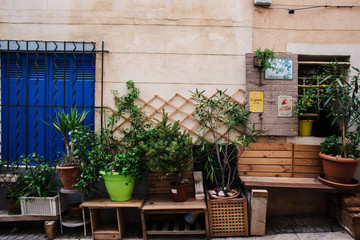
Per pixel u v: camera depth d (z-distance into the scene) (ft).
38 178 10.57
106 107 11.80
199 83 12.00
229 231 10.03
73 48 11.93
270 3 11.84
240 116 11.18
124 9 12.00
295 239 9.81
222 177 10.75
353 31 12.08
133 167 9.94
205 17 12.03
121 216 10.37
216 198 10.23
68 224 10.25
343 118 10.31
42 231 10.88
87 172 10.14
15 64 12.25
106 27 12.00
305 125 12.07
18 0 11.93
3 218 10.36
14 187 11.02
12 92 12.23
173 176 11.43
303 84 12.26
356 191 10.09
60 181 11.23
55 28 11.94
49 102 12.25
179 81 11.99
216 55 12.03
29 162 11.75
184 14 12.03
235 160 11.63
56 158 12.14
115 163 10.05
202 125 11.78
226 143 11.16
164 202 10.32
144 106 11.99
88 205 9.97
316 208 12.15
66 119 10.31
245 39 12.01
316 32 12.07
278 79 11.69
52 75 12.26
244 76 12.00
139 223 11.60
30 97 12.20
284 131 11.68
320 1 12.08
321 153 10.89
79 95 12.25
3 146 12.18
